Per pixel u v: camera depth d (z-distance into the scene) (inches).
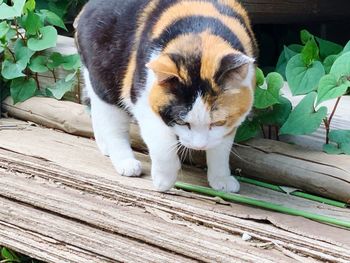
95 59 33.1
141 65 29.3
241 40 28.5
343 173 30.3
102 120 34.2
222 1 30.4
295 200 30.4
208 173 31.6
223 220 27.9
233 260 26.0
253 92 29.1
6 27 40.9
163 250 27.8
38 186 32.5
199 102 26.5
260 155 32.6
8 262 36.2
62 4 49.0
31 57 41.4
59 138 38.3
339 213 29.0
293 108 34.0
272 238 26.6
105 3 33.0
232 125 28.1
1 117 42.3
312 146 33.7
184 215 28.7
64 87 40.7
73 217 30.3
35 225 31.0
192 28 28.4
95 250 29.0
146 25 30.5
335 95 30.6
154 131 29.2
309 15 45.2
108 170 33.4
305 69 34.2
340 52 38.3
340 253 25.1
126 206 30.3
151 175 32.1
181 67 26.5
